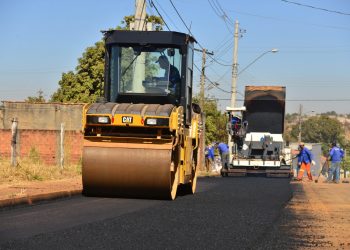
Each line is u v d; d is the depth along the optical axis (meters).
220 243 10.08
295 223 12.86
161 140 16.31
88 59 55.19
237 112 39.72
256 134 39.12
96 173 16.41
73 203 15.22
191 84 18.83
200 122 20.81
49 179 21.17
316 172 81.38
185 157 17.83
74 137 42.03
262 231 11.53
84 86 54.84
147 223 11.98
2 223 11.48
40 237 10.01
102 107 16.45
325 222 13.20
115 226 11.44
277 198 18.72
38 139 42.56
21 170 21.06
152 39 17.88
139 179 16.33
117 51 18.00
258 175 41.34
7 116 48.47
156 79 17.83
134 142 16.44
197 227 11.71
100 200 16.20
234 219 13.06
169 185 16.31
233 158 38.66
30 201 14.88
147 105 16.61
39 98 72.56
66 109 48.16
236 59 50.53
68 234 10.38
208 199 17.61
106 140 16.56
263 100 39.00
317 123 173.62
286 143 41.22
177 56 17.88
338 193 22.16
